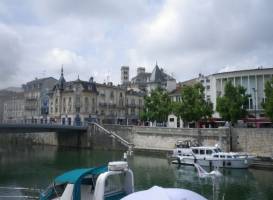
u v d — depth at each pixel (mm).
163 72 113875
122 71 142875
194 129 57500
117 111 97250
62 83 95688
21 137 94688
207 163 42625
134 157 55000
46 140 86750
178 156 45750
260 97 63375
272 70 62688
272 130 48750
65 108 92250
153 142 63969
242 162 40750
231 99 55250
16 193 27969
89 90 89812
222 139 53406
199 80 76000
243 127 54750
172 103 66125
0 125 59969
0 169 41969
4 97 126812
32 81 112938
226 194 28109
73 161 50500
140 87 115375
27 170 41219
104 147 71688
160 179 34812
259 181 33438
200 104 59250
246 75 64688
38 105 105688
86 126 75375
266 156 47281
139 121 87688
